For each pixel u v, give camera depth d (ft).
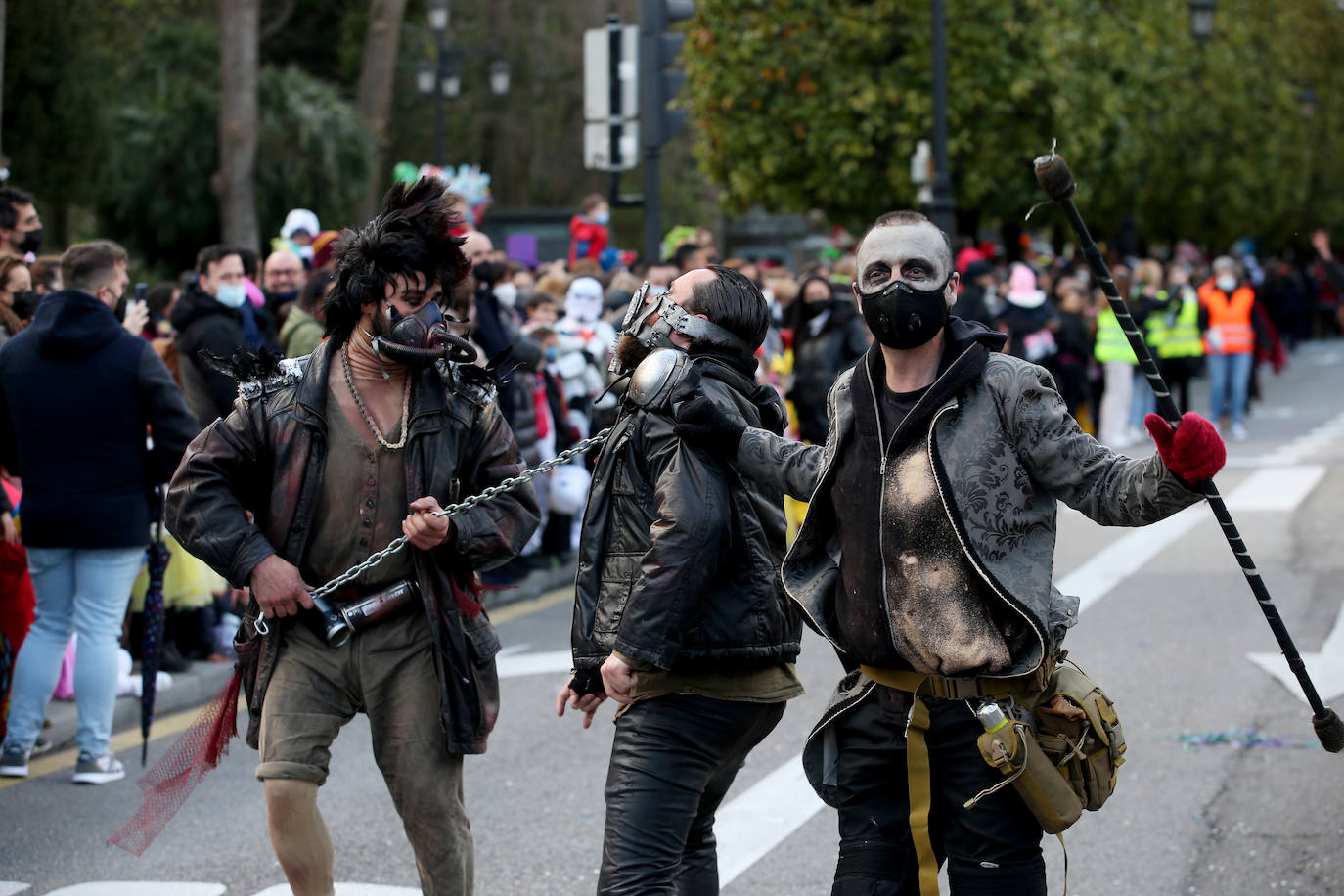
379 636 14.73
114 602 22.95
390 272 14.66
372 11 94.94
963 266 60.39
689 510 13.10
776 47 73.92
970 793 12.26
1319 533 42.34
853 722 12.88
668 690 13.60
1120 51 82.02
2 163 32.40
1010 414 12.07
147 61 90.58
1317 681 27.30
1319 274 155.22
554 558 40.57
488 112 139.54
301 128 88.12
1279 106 128.77
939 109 59.16
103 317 22.70
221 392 28.43
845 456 12.64
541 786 22.56
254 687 14.87
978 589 12.08
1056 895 18.04
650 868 13.34
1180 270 74.08
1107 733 12.35
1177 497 11.39
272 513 14.78
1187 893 18.03
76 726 25.71
